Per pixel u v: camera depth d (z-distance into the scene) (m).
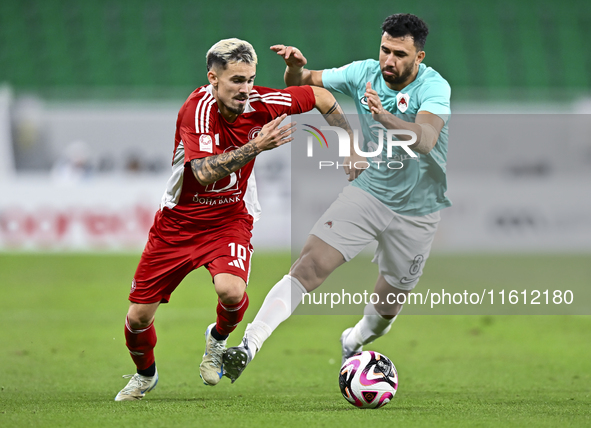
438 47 78.94
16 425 13.13
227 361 15.63
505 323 32.47
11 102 55.72
